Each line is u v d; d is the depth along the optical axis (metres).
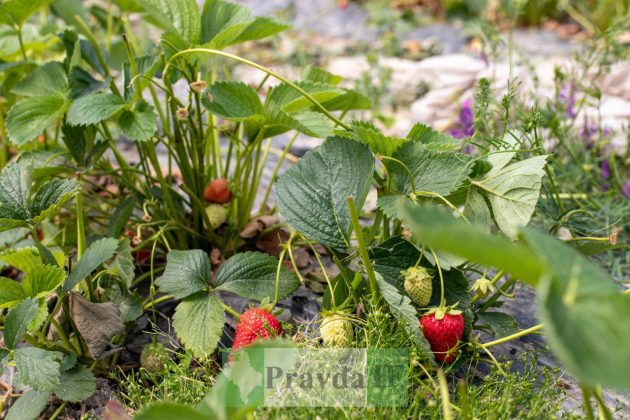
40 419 0.79
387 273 0.78
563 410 0.77
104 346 0.78
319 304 0.88
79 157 0.90
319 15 2.07
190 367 0.81
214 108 0.85
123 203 0.89
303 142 1.22
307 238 0.81
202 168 0.92
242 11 0.91
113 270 0.83
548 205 0.90
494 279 0.81
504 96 0.84
